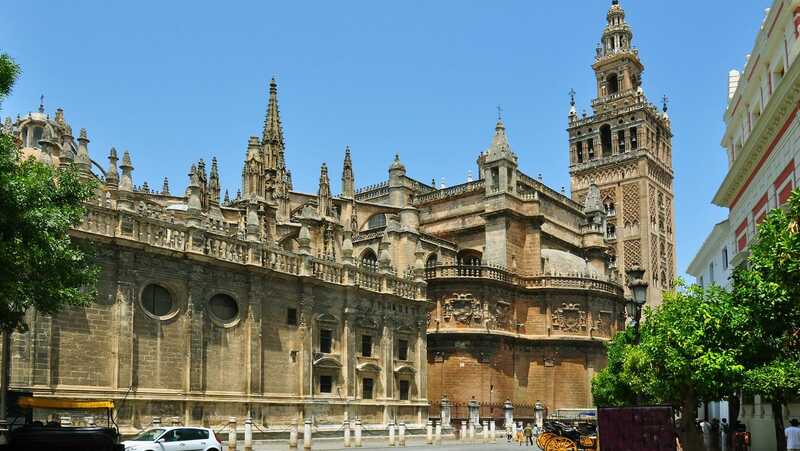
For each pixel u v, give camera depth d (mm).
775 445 41938
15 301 25609
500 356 73500
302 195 86688
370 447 49125
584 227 92562
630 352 39000
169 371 44750
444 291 73375
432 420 66125
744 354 30141
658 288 116062
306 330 52875
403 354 61938
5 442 25453
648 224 115500
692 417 32969
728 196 52125
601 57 125375
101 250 42000
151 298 44625
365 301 58375
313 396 52875
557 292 78562
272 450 44312
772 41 39250
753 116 45594
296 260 53344
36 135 65812
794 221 24312
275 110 86375
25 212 24641
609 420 25750
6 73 22828
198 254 46438
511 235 78312
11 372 37219
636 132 118625
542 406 72000
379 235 75688
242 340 49125
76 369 40156
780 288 24469
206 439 34625
